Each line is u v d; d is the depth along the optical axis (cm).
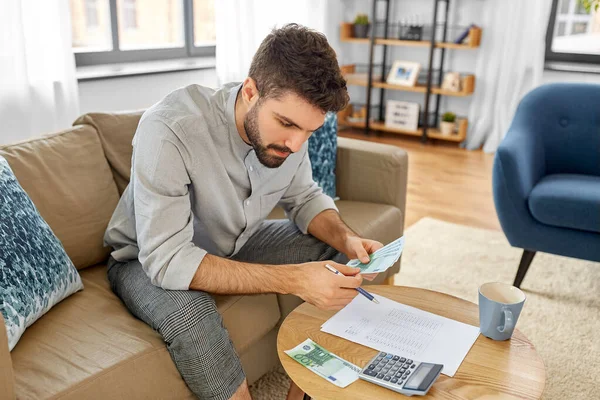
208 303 124
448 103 485
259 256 158
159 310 123
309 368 108
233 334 135
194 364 119
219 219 144
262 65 116
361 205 210
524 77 434
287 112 115
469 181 376
